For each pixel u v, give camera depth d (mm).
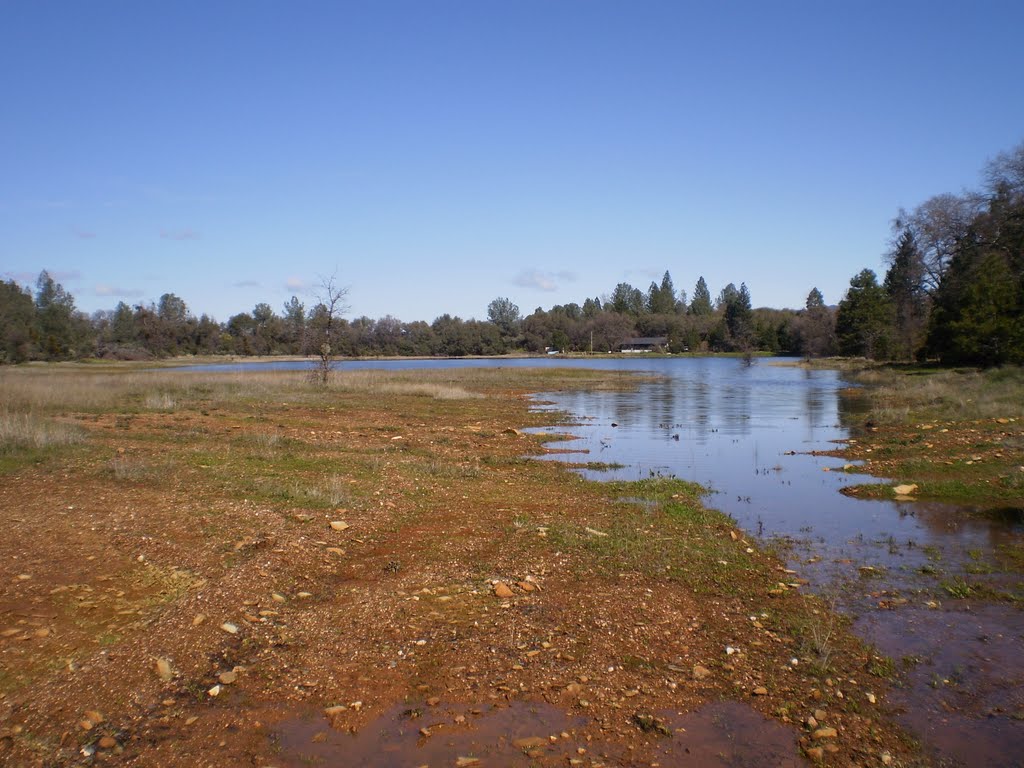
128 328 92625
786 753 4465
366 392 33250
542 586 7227
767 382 46188
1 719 4629
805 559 8531
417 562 7938
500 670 5441
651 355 109562
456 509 10625
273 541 8305
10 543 7773
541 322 118750
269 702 4977
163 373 45344
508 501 11398
